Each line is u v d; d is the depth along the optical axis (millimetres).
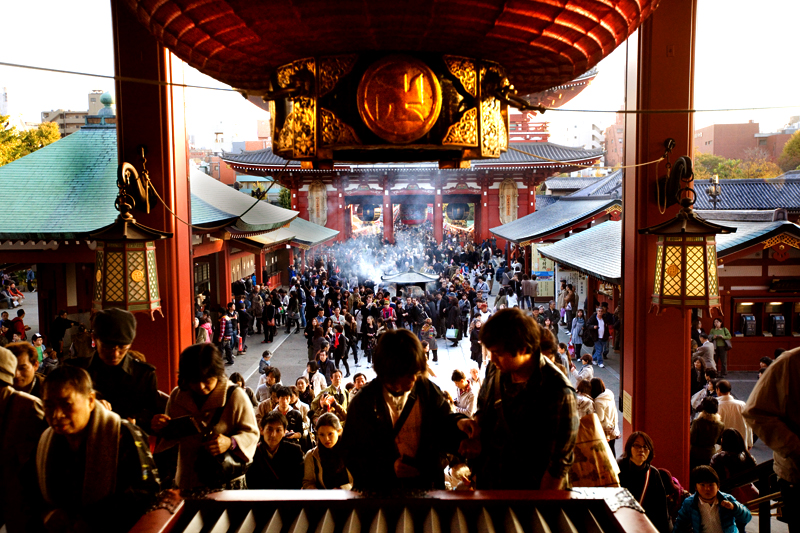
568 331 23438
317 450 4879
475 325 18234
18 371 4188
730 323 18156
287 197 57000
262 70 3406
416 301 21594
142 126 6973
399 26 2684
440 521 2312
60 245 16781
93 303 6012
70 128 78125
